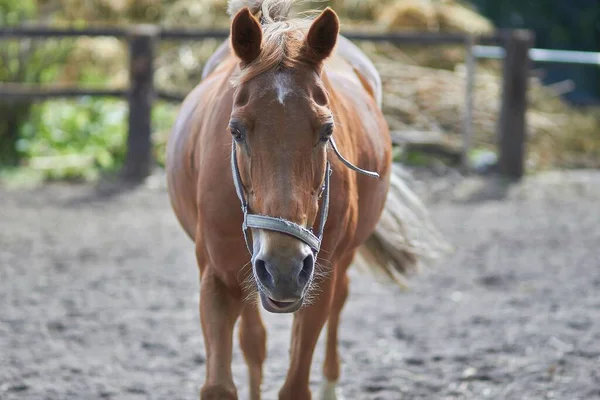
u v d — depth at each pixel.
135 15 21.69
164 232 13.47
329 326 7.11
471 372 7.66
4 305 9.63
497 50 19.86
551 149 19.47
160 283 10.72
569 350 8.14
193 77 20.75
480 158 18.53
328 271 5.49
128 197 15.82
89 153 18.05
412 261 7.78
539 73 18.98
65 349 8.27
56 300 9.89
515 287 10.67
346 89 6.41
